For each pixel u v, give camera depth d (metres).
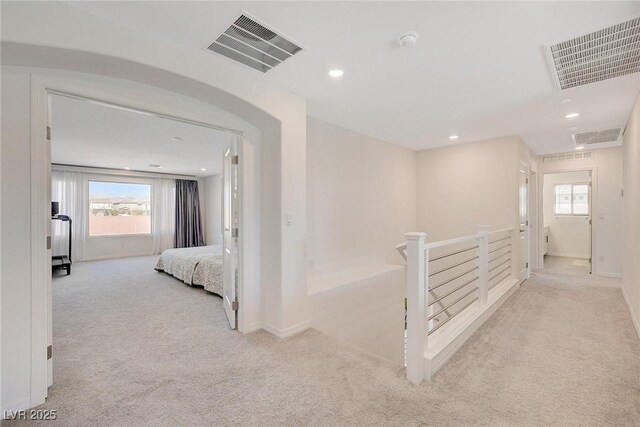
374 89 2.76
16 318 1.73
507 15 1.70
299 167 2.93
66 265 5.64
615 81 2.56
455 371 2.18
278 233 2.82
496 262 4.50
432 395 1.90
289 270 2.87
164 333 2.93
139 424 1.67
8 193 1.70
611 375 2.12
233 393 1.95
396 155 5.08
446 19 1.74
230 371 2.21
